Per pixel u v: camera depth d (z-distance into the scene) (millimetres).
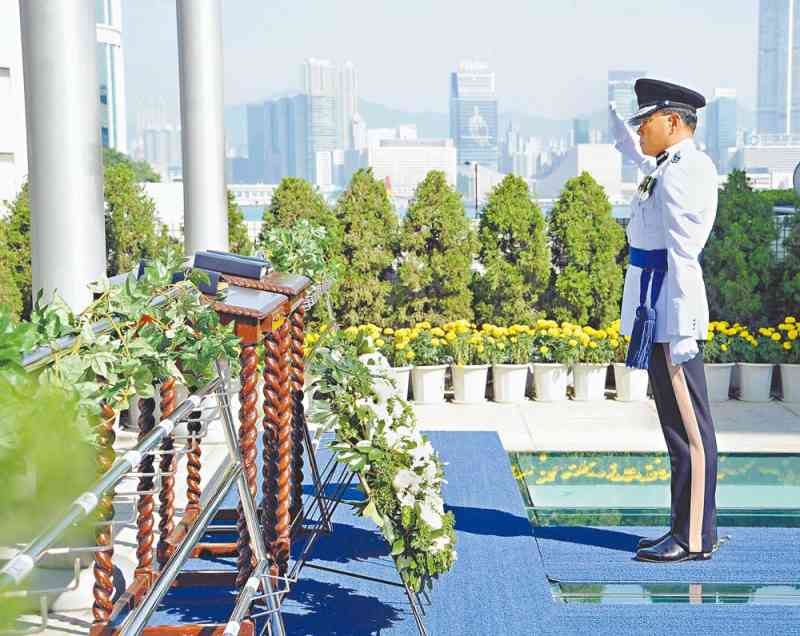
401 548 3623
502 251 9625
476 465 6547
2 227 10422
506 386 8703
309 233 5914
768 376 8633
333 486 5934
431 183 9641
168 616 4004
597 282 9562
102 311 3016
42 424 1566
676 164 4578
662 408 4762
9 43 17312
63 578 4004
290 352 4855
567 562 4754
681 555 4762
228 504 5359
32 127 4602
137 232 10789
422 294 9695
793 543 5023
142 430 3891
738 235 9148
